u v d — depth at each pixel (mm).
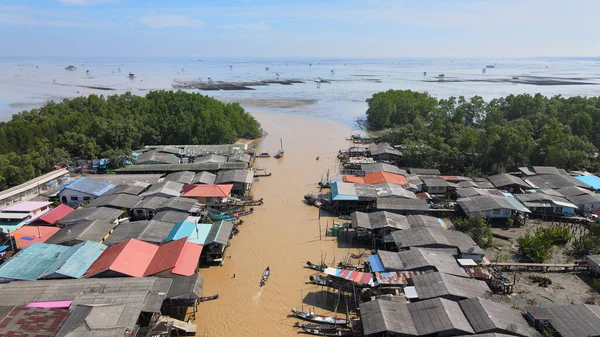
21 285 46031
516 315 42812
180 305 46594
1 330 37406
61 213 69812
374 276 50594
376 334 40719
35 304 43000
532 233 68625
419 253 54000
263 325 46906
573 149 100875
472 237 65250
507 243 65562
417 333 39844
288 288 54031
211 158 103375
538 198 76125
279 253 63125
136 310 41625
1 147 96000
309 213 78250
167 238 60594
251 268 58906
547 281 54188
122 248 54125
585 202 74500
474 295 46094
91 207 71438
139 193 80375
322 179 96812
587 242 60500
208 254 59094
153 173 97688
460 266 53688
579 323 41250
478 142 100875
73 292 45000
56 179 89500
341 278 50531
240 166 98750
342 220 74938
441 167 100125
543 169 92125
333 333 45094
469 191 80000
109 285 46250
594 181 86125
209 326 46625
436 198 81188
